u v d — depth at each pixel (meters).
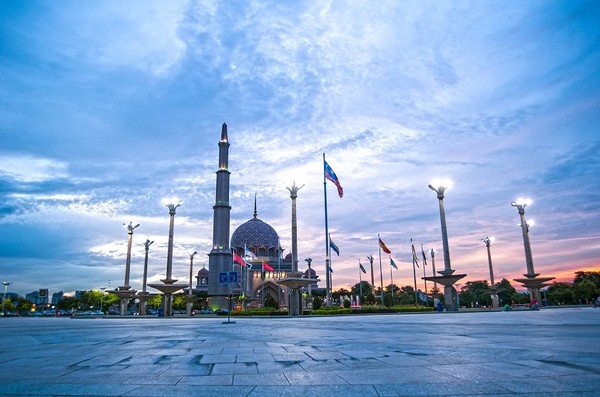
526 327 23.20
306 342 16.64
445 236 68.94
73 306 167.25
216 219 131.50
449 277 67.12
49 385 8.28
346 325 29.92
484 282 177.88
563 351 12.02
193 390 7.67
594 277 134.38
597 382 7.72
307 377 8.73
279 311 62.94
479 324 27.48
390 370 9.38
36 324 45.06
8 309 172.50
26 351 14.76
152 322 46.31
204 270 181.25
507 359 10.65
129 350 14.65
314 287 168.75
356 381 8.20
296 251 60.81
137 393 7.49
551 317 36.69
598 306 82.44
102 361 11.76
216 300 126.12
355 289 173.75
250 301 128.00
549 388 7.26
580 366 9.48
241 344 16.22
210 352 13.55
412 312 64.00
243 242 147.12
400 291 185.88
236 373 9.40
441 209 69.94
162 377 9.05
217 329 28.14
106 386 8.12
